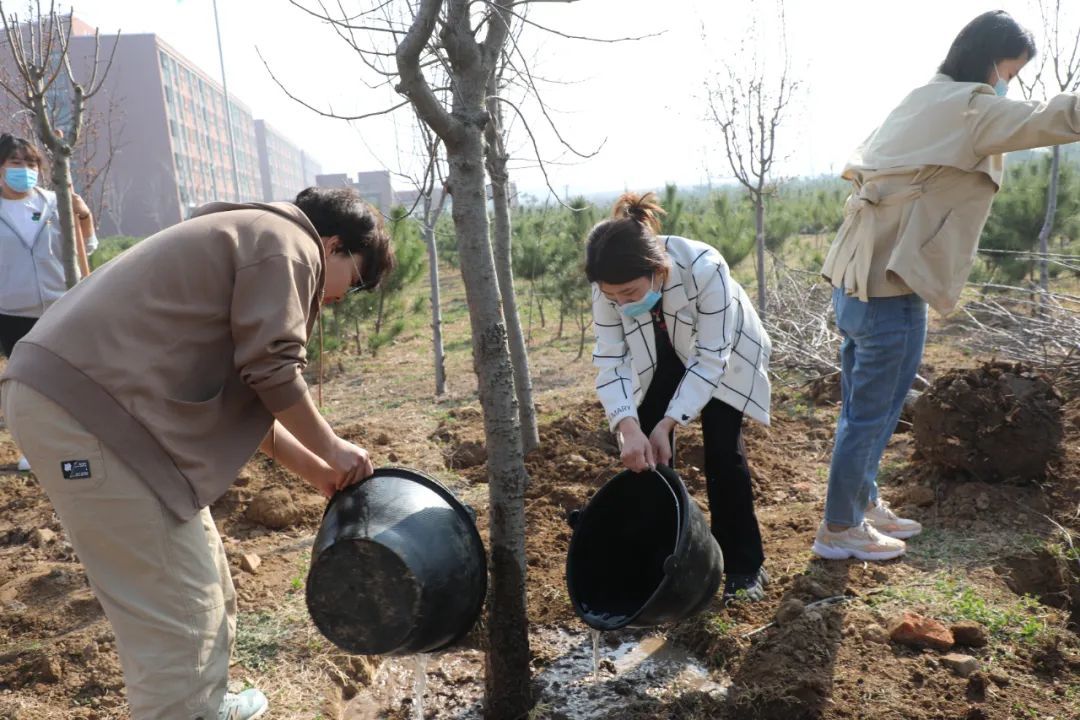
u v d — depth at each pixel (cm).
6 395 185
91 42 4269
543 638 303
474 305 228
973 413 371
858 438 307
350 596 205
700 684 268
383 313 959
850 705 239
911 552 329
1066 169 910
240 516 416
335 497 220
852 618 283
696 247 275
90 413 179
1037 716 231
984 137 269
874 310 297
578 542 246
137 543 185
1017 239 881
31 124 735
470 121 222
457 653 304
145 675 190
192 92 5294
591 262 253
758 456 461
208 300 189
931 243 280
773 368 669
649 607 215
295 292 192
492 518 238
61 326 183
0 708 262
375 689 283
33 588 344
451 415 616
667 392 291
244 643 297
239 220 194
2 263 486
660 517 263
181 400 189
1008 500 357
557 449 481
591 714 256
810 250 1400
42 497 458
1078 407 446
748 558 304
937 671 254
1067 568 306
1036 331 588
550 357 856
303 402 196
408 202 927
